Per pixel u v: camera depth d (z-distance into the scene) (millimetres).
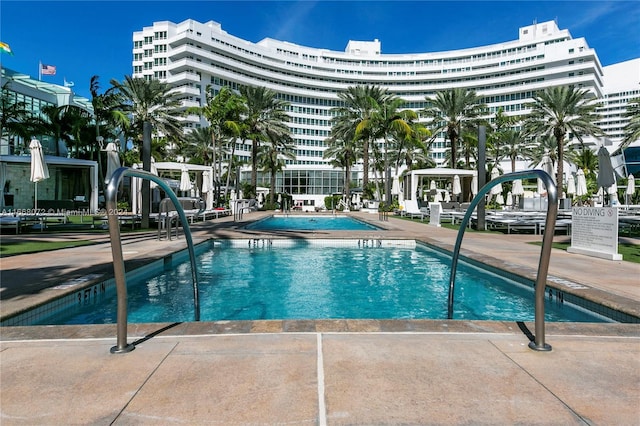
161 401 2064
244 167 49625
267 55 79750
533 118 31359
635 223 14117
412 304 5523
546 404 2051
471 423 1869
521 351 2785
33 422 1864
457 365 2539
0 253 7672
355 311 5188
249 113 33250
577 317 4680
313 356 2672
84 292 4922
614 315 4152
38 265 6379
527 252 8633
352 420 1887
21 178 25469
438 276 7395
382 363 2561
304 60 84500
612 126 104812
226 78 71250
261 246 11195
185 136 41000
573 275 5859
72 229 13977
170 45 68750
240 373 2402
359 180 58250
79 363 2545
